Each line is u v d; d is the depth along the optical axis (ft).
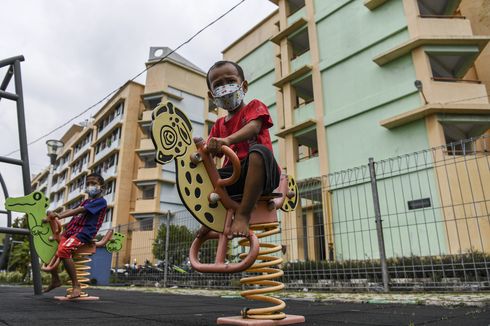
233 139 5.42
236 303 11.38
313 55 39.70
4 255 12.87
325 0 40.40
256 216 5.71
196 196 5.02
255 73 51.80
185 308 9.45
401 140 29.78
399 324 6.38
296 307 10.17
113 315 7.48
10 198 11.43
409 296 13.24
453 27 31.07
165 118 4.91
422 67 29.89
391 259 17.56
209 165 5.25
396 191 27.66
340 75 36.76
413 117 28.48
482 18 35.73
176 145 4.95
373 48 34.55
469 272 15.48
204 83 82.48
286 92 41.57
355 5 37.17
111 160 79.77
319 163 35.86
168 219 25.35
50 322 6.11
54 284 12.37
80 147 107.04
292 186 7.97
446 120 27.61
